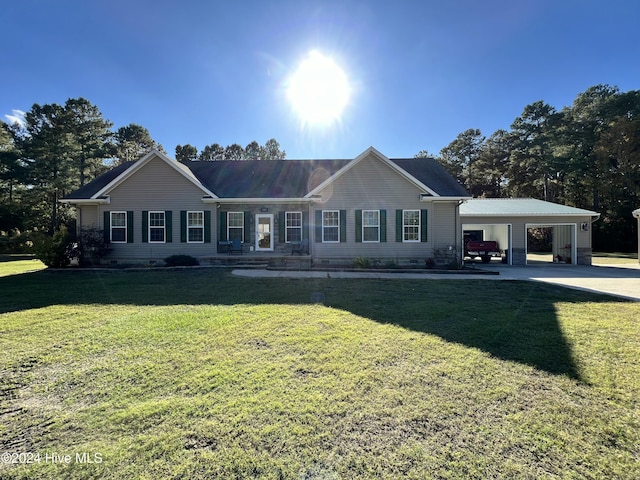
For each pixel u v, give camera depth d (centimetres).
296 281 1009
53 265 1353
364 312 627
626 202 2748
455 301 729
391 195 1448
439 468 218
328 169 1767
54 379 344
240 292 829
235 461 223
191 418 273
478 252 1858
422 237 1441
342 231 1452
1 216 3089
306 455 229
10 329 511
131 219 1481
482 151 4122
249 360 395
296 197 1485
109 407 290
